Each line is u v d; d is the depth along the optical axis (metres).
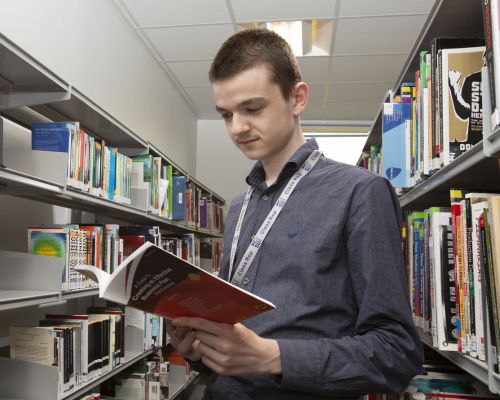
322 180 0.92
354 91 4.77
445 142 1.24
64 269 1.74
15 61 1.48
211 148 5.57
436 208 1.35
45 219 2.26
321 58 4.03
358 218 0.83
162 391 2.71
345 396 0.82
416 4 3.21
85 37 2.79
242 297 0.65
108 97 3.12
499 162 1.08
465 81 1.24
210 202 4.62
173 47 3.83
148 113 3.90
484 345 1.00
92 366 1.91
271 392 0.84
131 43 3.54
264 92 0.87
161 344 2.73
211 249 4.41
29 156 1.78
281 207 0.93
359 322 0.81
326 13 3.36
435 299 1.26
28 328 1.66
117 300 0.68
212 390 0.93
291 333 0.84
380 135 2.71
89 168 1.97
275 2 3.22
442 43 1.31
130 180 2.52
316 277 0.84
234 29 3.56
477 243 1.04
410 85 1.77
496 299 0.93
